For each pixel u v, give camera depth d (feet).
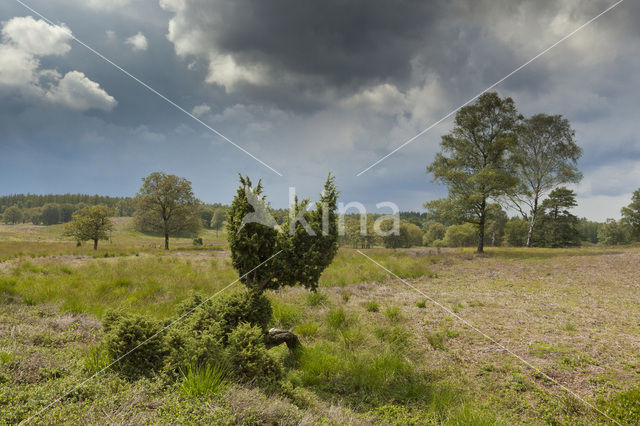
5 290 24.27
